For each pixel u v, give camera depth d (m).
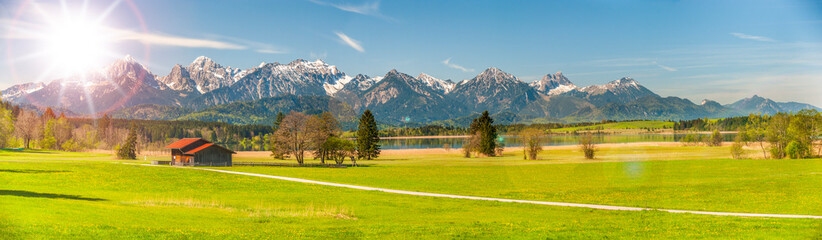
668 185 67.12
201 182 65.62
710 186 64.00
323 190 61.06
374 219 40.69
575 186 69.00
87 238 25.83
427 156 156.25
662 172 89.56
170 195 52.81
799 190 58.00
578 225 36.62
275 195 55.72
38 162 81.38
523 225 36.81
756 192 56.97
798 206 46.84
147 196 50.53
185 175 72.00
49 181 58.22
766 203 49.03
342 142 110.38
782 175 77.19
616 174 88.06
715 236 31.14
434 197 55.69
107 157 135.75
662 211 44.62
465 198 55.12
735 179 73.56
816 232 32.06
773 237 30.30
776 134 116.38
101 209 35.75
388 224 37.38
